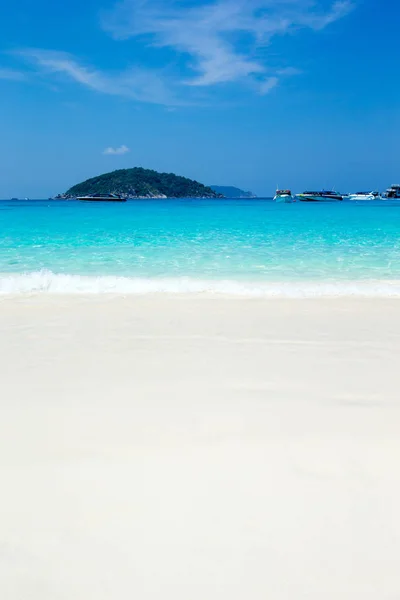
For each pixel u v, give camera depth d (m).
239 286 8.77
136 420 3.38
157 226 22.31
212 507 2.37
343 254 13.07
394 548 2.10
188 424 3.31
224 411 3.54
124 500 2.42
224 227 21.80
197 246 14.64
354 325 6.17
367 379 4.25
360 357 4.88
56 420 3.37
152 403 3.69
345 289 8.55
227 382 4.15
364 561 2.03
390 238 16.75
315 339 5.52
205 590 1.87
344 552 2.07
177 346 5.22
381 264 11.53
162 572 1.96
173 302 7.50
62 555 2.05
